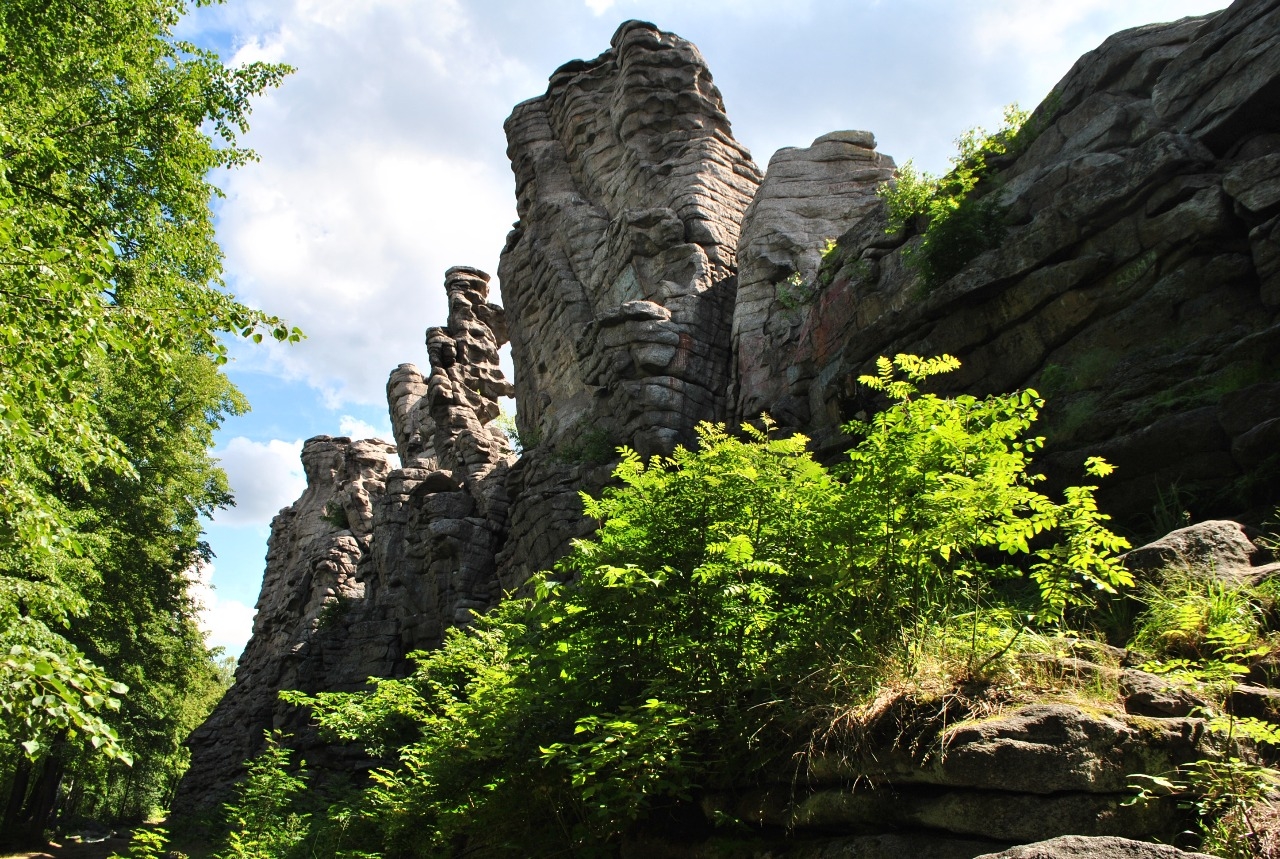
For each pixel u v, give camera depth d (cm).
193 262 1736
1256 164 1140
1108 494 1053
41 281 707
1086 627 712
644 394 2330
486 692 947
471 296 4444
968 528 617
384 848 1291
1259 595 628
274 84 1734
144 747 3069
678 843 680
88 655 2322
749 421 2139
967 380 1418
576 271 3069
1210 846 415
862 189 2519
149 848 1223
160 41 1750
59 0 1559
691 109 3130
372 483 5100
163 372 895
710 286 2559
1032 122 1711
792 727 581
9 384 710
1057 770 458
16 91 1454
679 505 731
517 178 3631
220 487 3189
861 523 628
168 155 1658
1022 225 1531
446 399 4016
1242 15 1323
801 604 673
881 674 564
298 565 5197
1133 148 1449
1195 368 1102
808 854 558
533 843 788
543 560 2380
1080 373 1245
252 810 1755
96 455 939
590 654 731
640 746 614
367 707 1617
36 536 807
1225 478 945
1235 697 517
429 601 3039
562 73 3628
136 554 2642
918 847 496
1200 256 1188
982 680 540
